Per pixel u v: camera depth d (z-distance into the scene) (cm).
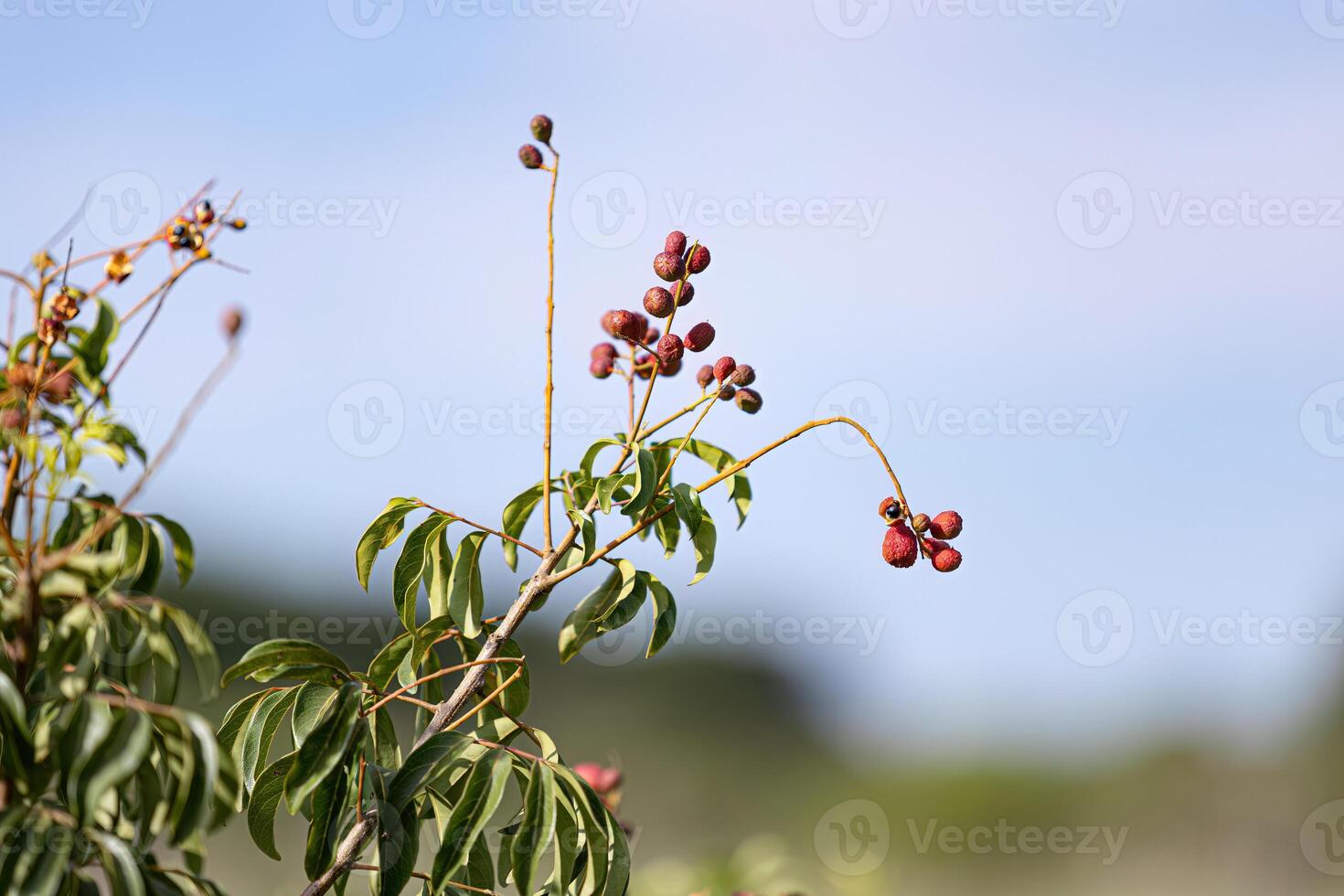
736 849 153
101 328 108
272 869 212
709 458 122
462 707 117
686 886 147
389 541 118
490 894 114
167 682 106
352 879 133
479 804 111
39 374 107
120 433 107
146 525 108
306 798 114
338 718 110
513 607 116
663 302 118
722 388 119
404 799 112
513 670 116
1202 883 506
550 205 118
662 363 118
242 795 114
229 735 115
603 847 112
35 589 105
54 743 105
